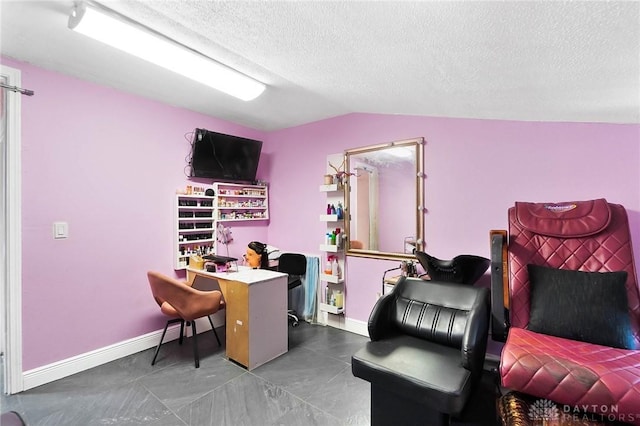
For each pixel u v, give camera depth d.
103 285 2.41
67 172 2.22
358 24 1.20
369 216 2.95
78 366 2.24
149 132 2.71
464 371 1.44
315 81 2.16
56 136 2.16
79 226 2.28
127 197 2.56
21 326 2.01
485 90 1.64
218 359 2.46
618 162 1.84
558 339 1.45
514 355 1.30
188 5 1.33
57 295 2.17
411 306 1.91
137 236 2.62
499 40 1.09
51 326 2.14
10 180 1.97
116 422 1.70
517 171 2.18
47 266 2.12
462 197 2.41
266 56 1.79
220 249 3.26
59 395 1.96
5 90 1.95
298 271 3.32
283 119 3.33
